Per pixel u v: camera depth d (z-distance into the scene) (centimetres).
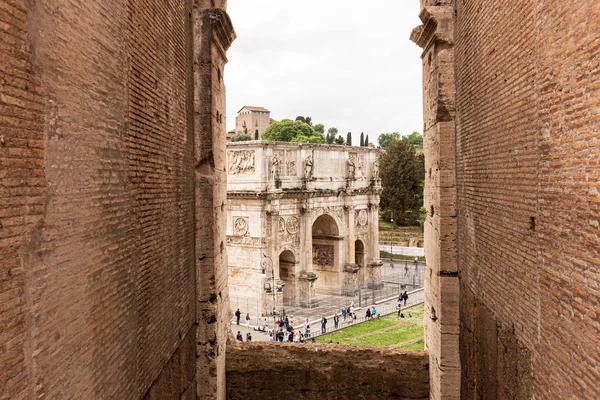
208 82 1631
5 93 611
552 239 880
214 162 1664
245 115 15700
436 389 1642
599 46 712
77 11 795
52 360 711
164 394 1250
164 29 1276
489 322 1268
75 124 790
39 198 685
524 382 1021
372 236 6588
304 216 5569
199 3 1650
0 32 600
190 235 1562
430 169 1758
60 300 738
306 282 5544
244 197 5203
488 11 1240
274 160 5200
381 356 1767
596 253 732
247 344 1809
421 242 9125
